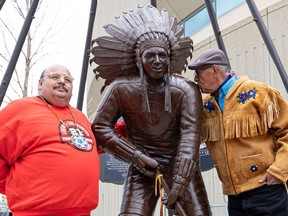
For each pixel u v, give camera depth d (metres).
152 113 3.25
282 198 3.26
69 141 3.09
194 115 3.21
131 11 3.33
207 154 5.18
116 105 3.26
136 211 3.21
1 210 10.15
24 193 2.99
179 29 3.37
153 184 3.32
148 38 3.10
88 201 3.04
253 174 3.28
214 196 7.79
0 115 3.13
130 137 3.40
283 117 3.27
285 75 4.00
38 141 3.03
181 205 3.17
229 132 3.29
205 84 3.42
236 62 7.61
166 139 3.33
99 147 3.37
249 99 3.27
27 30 4.11
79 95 4.75
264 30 4.07
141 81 3.13
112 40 3.25
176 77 3.31
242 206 3.34
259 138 3.30
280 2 6.79
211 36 8.28
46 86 3.26
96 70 3.34
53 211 2.94
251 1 4.13
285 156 3.18
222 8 8.47
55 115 3.19
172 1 9.28
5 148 3.11
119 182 5.74
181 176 3.06
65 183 2.95
